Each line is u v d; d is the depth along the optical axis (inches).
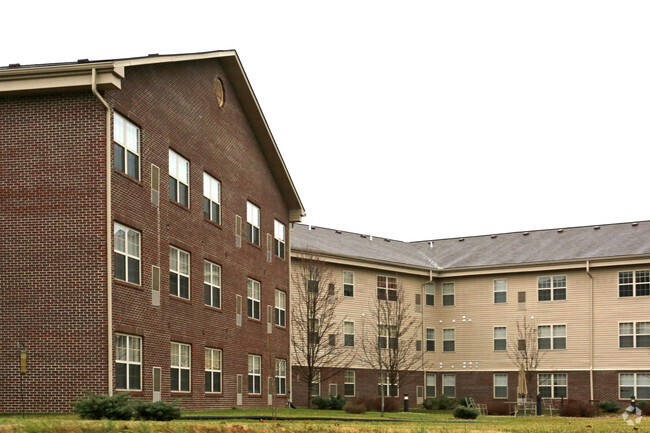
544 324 2265.0
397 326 2207.2
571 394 2204.7
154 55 1144.8
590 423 1085.8
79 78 1002.1
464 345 2373.3
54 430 616.1
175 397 1193.4
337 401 1910.7
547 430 856.3
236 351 1440.7
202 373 1298.0
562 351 2231.8
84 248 1003.9
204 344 1307.8
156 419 867.4
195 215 1295.5
